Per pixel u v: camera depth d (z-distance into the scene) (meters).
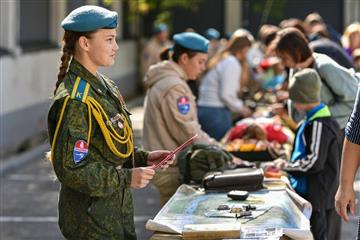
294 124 8.45
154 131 7.09
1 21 15.80
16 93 15.98
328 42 8.45
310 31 13.05
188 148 6.88
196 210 5.49
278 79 12.86
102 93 4.84
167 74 7.09
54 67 18.41
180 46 7.15
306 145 6.76
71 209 4.88
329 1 26.39
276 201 5.64
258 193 5.95
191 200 5.77
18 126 16.05
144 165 5.51
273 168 6.84
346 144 5.20
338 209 5.26
